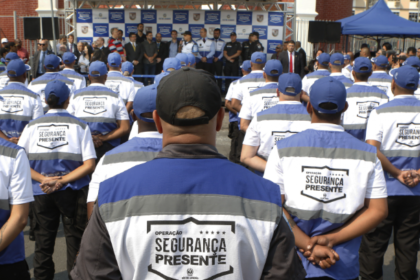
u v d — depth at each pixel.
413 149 3.13
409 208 3.20
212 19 13.98
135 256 1.22
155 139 2.60
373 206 2.15
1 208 2.13
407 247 3.23
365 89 4.45
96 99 4.48
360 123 4.43
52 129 3.27
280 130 3.20
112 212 1.25
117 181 1.31
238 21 13.97
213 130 1.37
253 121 3.29
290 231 1.31
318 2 18.09
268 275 1.24
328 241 2.11
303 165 2.19
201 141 1.34
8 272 2.41
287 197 2.22
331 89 2.18
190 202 1.25
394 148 3.16
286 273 1.24
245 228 1.24
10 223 2.10
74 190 3.34
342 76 5.64
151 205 1.25
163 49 13.57
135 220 1.24
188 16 13.98
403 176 3.11
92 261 1.24
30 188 2.23
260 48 13.26
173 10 13.96
